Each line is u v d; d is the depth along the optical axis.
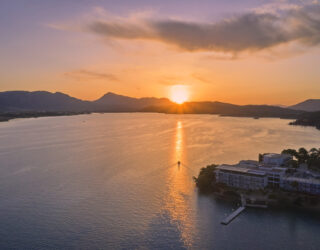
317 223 138.50
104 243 122.50
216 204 162.00
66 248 118.88
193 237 126.94
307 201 158.38
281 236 127.38
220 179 191.88
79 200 168.62
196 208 156.50
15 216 148.00
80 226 137.00
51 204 163.00
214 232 131.00
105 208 157.12
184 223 139.62
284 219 143.00
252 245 120.56
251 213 149.75
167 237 127.12
